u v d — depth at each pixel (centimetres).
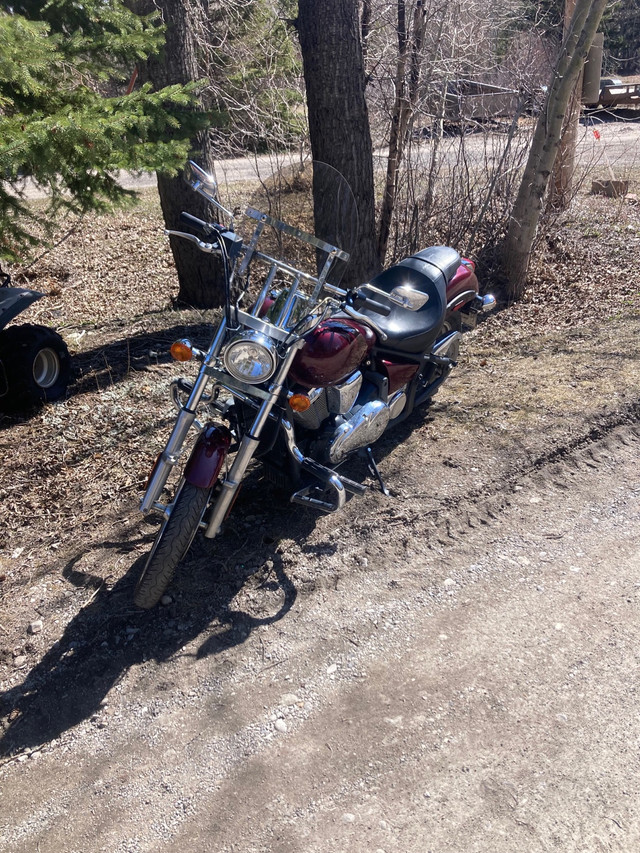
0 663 300
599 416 464
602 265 765
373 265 648
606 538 370
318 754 260
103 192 489
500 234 722
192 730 272
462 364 565
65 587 337
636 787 242
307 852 226
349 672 295
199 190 324
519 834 228
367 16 690
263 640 310
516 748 258
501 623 317
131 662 300
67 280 835
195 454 304
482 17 760
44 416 487
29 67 429
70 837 237
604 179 1097
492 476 412
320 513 384
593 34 586
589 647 302
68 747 268
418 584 342
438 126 688
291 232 317
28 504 397
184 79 636
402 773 251
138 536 369
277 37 784
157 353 583
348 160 604
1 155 376
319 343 317
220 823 238
